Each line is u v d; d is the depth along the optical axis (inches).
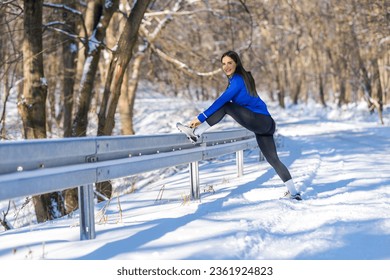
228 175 407.5
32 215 421.4
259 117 254.2
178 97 1726.1
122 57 483.2
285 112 2378.2
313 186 312.3
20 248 179.9
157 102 1637.6
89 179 183.8
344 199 258.2
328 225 198.1
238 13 900.0
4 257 168.6
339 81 2322.8
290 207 241.6
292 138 935.0
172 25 1021.2
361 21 1400.1
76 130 507.8
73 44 785.6
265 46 2340.1
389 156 505.4
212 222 208.2
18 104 422.6
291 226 202.1
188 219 216.4
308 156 526.6
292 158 514.6
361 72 1700.3
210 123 252.4
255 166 465.7
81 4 693.3
